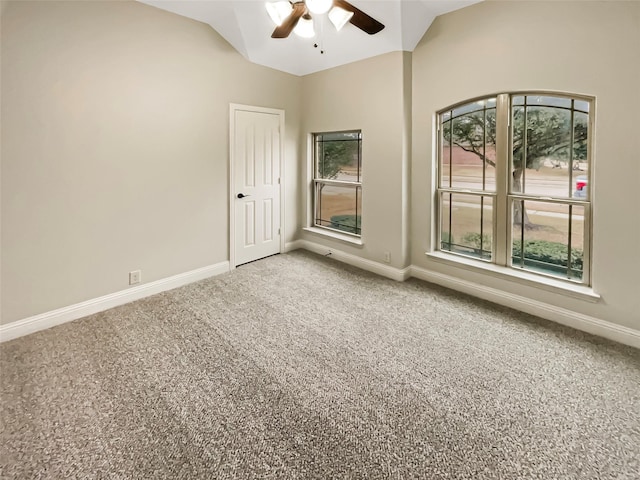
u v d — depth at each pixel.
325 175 4.80
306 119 4.74
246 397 1.98
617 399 1.94
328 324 2.84
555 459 1.56
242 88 4.05
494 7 2.93
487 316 2.96
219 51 3.77
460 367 2.25
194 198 3.74
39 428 1.75
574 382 2.09
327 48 3.96
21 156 2.59
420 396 1.98
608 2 2.36
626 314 2.49
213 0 3.19
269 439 1.68
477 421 1.79
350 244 4.37
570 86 2.59
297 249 5.05
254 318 2.95
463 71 3.20
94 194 3.00
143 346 2.51
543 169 2.93
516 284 3.08
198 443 1.66
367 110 3.93
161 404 1.92
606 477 1.47
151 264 3.45
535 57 2.74
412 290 3.54
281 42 3.96
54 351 2.45
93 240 3.03
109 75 2.98
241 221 4.27
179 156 3.56
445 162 3.59
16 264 2.64
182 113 3.53
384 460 1.56
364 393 2.01
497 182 3.19
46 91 2.66
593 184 2.62
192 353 2.42
